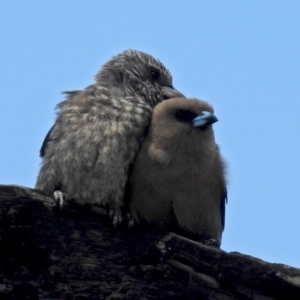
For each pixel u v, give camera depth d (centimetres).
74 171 1066
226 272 906
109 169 1062
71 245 911
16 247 881
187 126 1094
